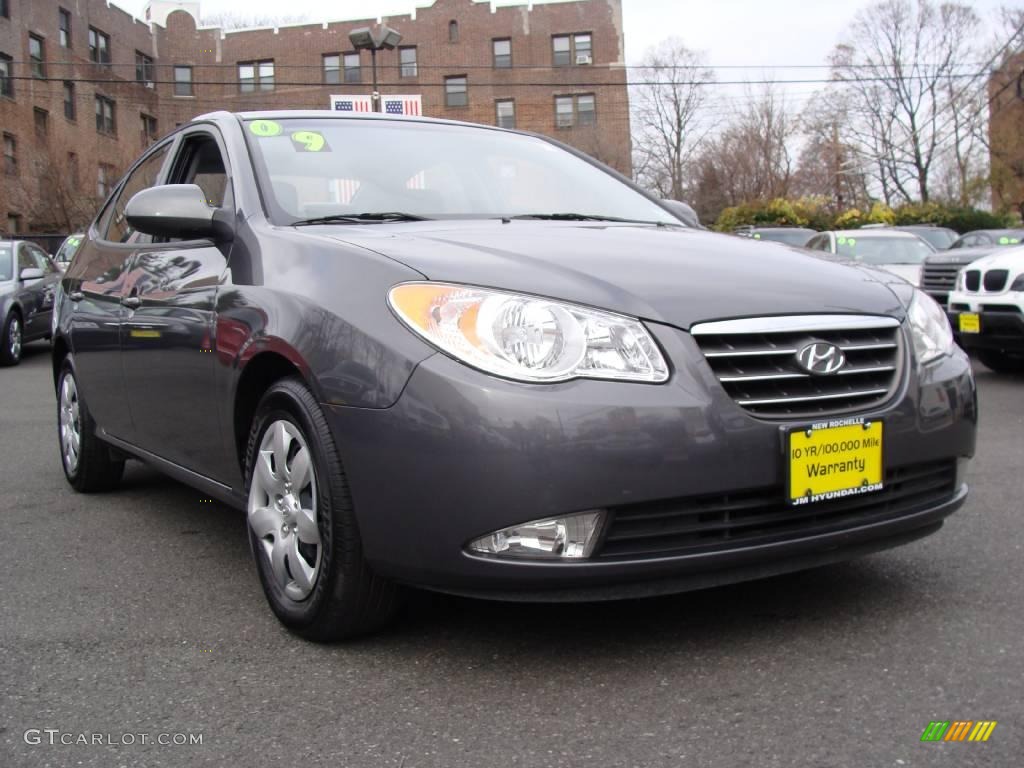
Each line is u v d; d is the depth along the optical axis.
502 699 2.36
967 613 2.84
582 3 45.06
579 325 2.38
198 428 3.32
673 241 3.04
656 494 2.32
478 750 2.13
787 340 2.54
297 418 2.70
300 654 2.67
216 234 3.25
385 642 2.73
